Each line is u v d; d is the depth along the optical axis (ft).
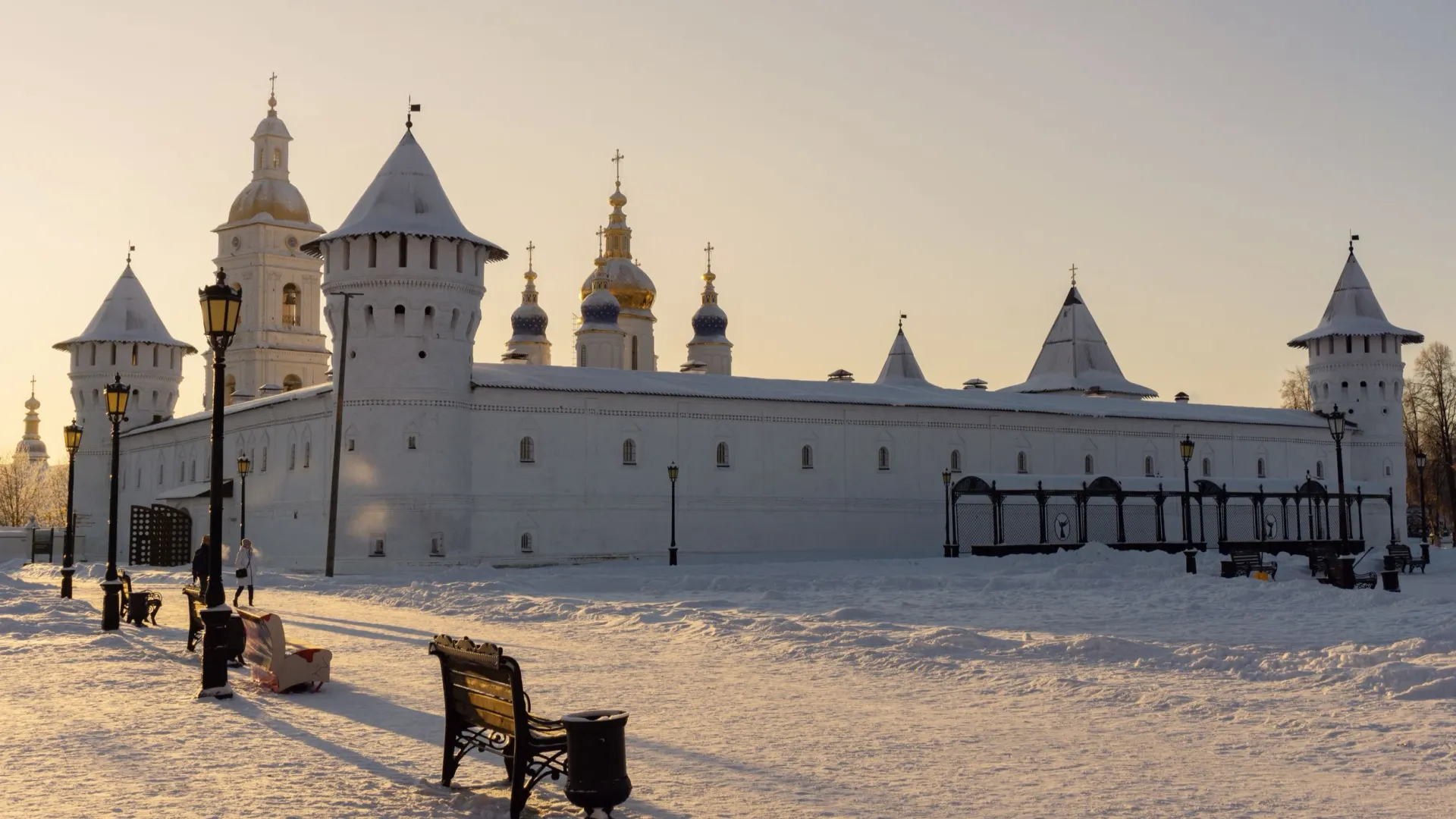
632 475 172.76
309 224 249.75
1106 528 208.85
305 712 44.75
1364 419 238.68
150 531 193.57
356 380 160.04
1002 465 202.80
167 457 225.15
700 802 30.94
